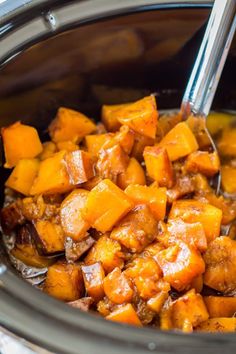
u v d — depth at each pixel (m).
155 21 0.41
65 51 0.41
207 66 0.40
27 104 0.43
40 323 0.28
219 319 0.36
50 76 0.42
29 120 0.44
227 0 0.37
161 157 0.40
